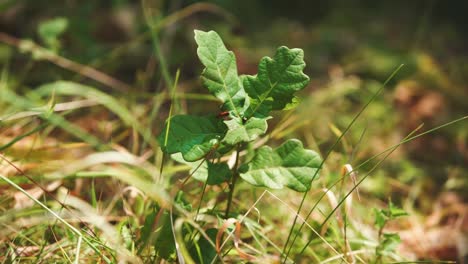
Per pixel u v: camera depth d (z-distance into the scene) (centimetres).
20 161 78
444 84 135
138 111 97
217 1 164
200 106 113
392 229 86
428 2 202
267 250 73
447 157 111
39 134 88
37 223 70
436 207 93
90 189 80
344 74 142
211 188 75
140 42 133
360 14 190
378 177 96
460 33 190
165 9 154
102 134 93
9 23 128
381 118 120
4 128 86
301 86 63
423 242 85
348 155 92
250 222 71
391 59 147
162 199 64
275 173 64
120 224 69
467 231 88
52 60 107
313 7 190
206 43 63
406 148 112
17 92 109
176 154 64
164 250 65
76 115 100
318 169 64
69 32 126
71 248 68
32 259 68
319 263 73
